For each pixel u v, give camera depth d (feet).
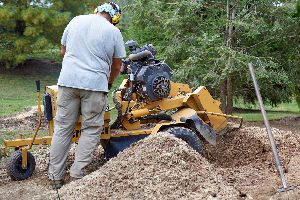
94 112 25.07
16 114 53.52
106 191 21.33
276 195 20.54
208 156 30.68
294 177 23.95
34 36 88.84
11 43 91.15
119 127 29.30
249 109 64.85
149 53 29.22
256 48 44.96
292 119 49.49
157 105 29.91
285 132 33.94
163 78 29.19
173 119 29.81
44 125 46.68
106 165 24.03
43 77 95.09
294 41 45.42
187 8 43.21
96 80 24.77
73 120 25.45
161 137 23.95
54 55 104.27
